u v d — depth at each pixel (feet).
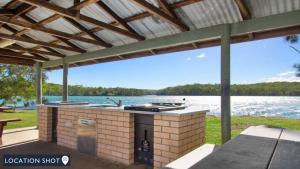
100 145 13.57
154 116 11.28
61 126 16.42
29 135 20.01
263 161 4.53
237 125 29.81
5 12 14.82
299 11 10.85
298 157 4.82
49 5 10.90
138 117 12.41
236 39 14.25
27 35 20.20
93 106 15.14
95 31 17.39
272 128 8.73
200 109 12.36
